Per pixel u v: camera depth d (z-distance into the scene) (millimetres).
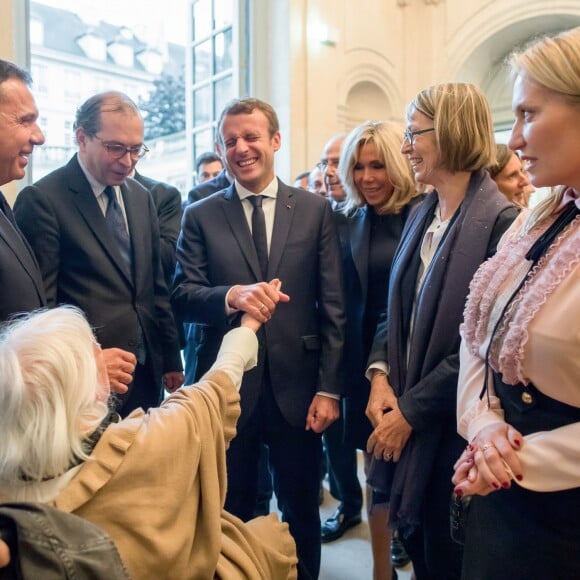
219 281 1825
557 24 5098
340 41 4879
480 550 1123
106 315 1802
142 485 978
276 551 1255
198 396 1137
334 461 2678
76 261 1802
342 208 2197
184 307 1829
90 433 987
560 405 1022
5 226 1534
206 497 1057
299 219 1863
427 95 1537
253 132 1811
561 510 1014
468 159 1492
